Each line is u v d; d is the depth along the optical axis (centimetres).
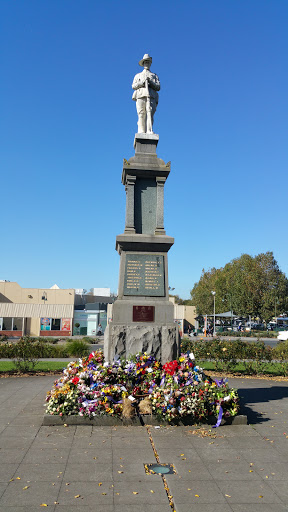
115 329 926
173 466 575
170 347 928
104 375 816
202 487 511
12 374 1466
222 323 6738
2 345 2020
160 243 998
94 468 559
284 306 6075
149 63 1141
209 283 7669
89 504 461
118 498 476
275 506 466
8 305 4556
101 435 702
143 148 1080
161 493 491
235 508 459
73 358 2044
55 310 4644
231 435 720
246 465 584
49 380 1320
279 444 676
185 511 451
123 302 961
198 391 784
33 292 4881
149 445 657
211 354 1673
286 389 1218
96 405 763
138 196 1055
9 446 640
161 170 1041
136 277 991
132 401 780
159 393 786
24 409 882
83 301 6475
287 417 849
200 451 637
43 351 2062
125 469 558
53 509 448
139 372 837
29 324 4600
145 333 929
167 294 988
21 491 488
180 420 773
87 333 4900
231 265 7038
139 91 1115
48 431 718
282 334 4512
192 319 5512
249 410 912
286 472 562
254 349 1708
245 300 6041
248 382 1385
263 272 6147
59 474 538
